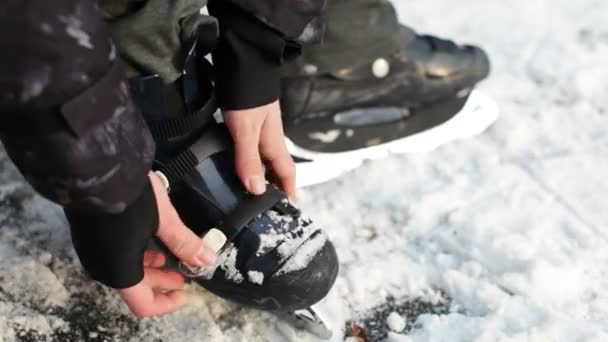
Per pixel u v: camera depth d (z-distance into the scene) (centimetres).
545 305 108
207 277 96
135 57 88
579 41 168
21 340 99
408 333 106
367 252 118
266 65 91
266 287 94
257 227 94
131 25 86
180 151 95
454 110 135
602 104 151
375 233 121
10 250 108
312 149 126
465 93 134
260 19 88
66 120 69
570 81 154
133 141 76
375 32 119
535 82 156
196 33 91
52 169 72
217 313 104
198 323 103
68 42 69
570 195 129
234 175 97
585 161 136
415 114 131
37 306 103
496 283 112
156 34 87
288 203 99
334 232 120
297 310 100
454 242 118
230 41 89
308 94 120
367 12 117
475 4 179
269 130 97
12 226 112
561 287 111
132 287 87
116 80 74
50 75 68
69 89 69
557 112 148
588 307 110
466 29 172
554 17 176
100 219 79
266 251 94
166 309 94
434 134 135
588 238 120
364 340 105
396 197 126
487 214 123
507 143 139
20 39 67
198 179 95
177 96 93
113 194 75
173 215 86
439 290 113
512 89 153
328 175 125
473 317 107
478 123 137
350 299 110
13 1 66
